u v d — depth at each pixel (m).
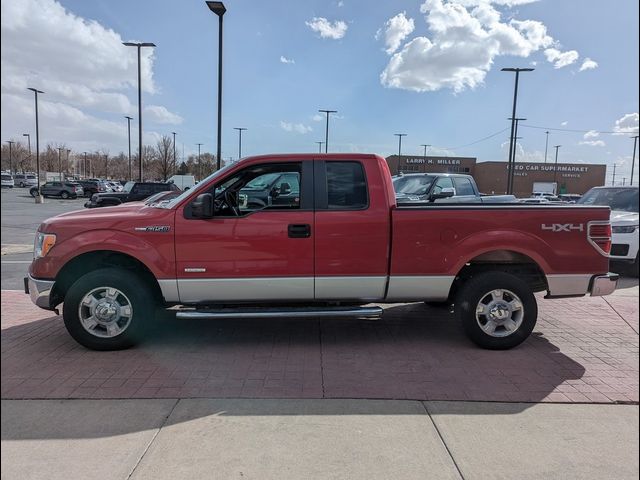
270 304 5.07
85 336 4.84
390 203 4.96
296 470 2.95
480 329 5.02
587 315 6.48
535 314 5.03
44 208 31.62
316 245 4.88
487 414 3.67
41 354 4.84
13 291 7.75
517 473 2.95
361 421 3.53
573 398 3.95
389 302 5.11
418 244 4.94
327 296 4.98
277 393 3.98
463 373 4.45
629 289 8.31
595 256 5.08
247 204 5.23
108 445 3.19
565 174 80.88
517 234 4.96
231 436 3.31
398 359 4.80
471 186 11.45
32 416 3.55
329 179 4.97
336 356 4.88
